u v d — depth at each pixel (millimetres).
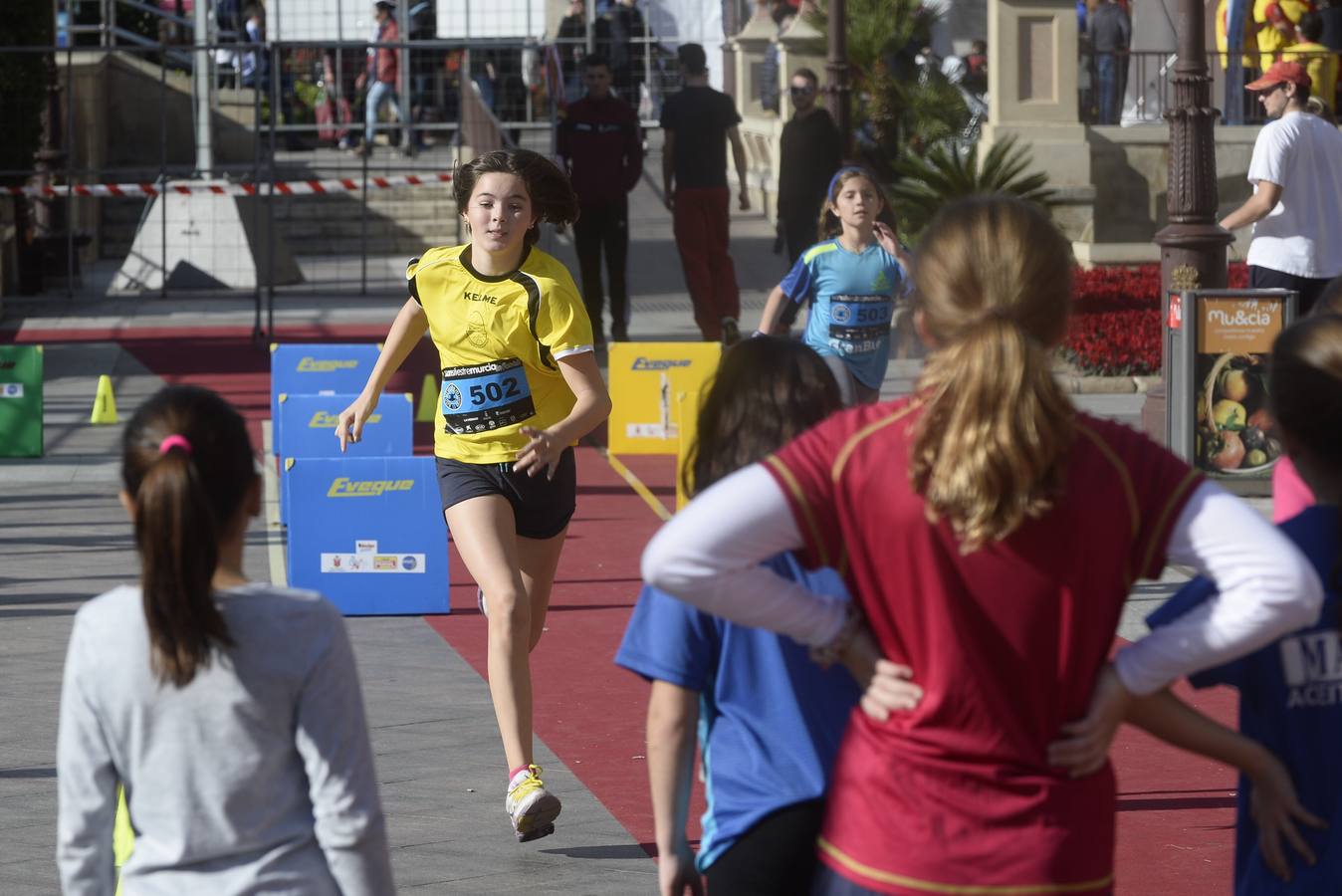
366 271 46000
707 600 4914
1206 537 4801
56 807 10477
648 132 56219
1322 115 19328
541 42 39219
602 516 19766
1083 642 4824
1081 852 4895
